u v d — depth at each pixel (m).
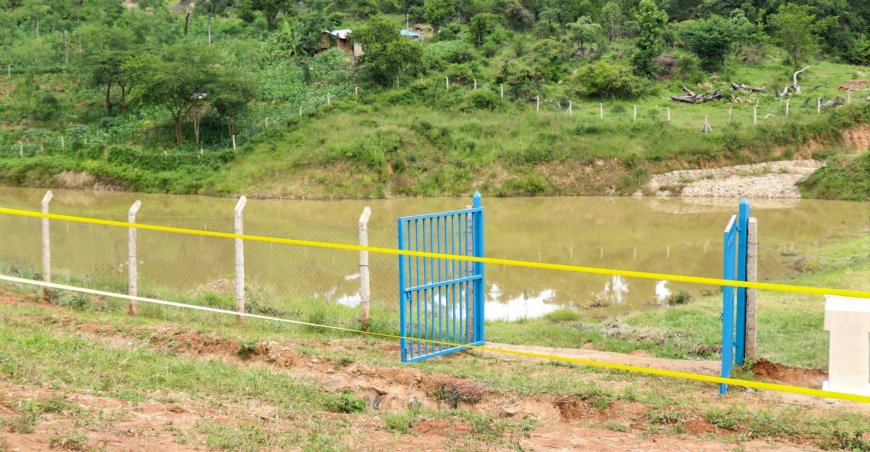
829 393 9.29
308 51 71.50
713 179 47.91
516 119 54.12
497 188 47.84
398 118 54.84
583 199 45.88
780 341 14.52
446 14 78.75
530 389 11.05
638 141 50.41
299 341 14.15
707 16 81.50
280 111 58.72
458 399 11.12
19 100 64.50
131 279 16.50
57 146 57.16
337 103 57.62
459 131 52.16
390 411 10.53
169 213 39.81
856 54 75.81
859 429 9.27
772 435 9.32
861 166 44.62
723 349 11.09
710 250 29.09
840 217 36.88
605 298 21.69
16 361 10.48
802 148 50.38
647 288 22.91
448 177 48.50
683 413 9.94
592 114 56.25
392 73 61.97
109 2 81.31
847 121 51.47
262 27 77.56
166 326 14.34
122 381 10.51
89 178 52.75
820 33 78.06
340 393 11.29
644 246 30.16
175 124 57.91
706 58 68.38
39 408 8.53
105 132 58.84
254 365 12.78
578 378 11.91
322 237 30.12
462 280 13.96
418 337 13.22
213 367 11.79
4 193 49.84
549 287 23.36
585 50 69.50
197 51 57.28
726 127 51.25
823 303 17.80
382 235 30.83
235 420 9.11
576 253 28.84
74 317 14.80
